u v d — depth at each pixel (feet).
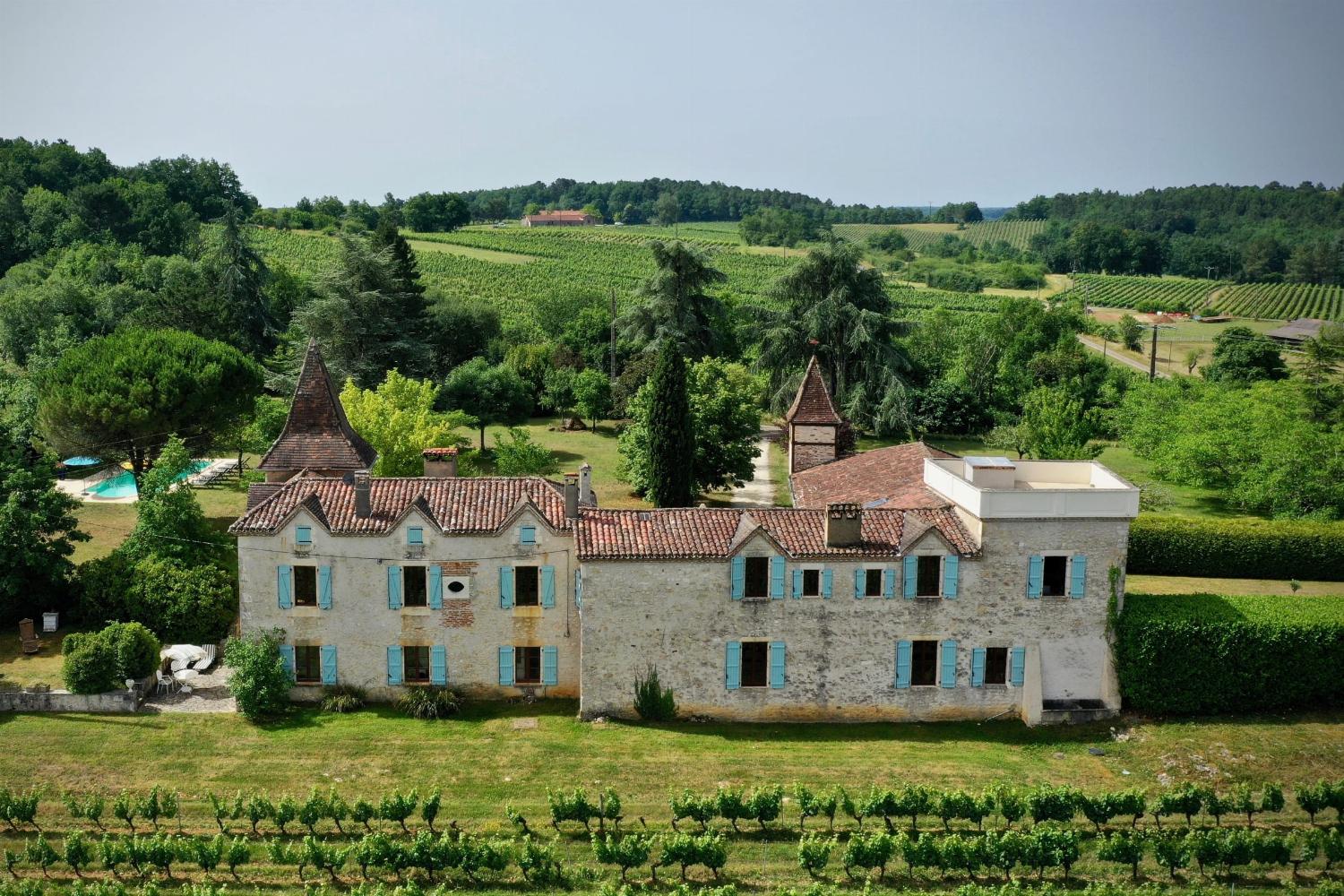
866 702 162.81
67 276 449.06
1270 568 210.79
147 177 648.79
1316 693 164.35
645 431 263.29
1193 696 162.40
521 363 411.75
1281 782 146.92
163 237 560.20
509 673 167.94
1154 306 655.35
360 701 166.09
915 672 163.12
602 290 550.36
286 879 127.54
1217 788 145.59
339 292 363.76
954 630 161.68
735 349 395.55
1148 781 147.23
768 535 158.40
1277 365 393.91
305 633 165.58
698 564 159.33
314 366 196.95
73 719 161.58
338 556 163.43
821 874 128.88
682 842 125.49
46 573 197.16
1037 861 127.54
